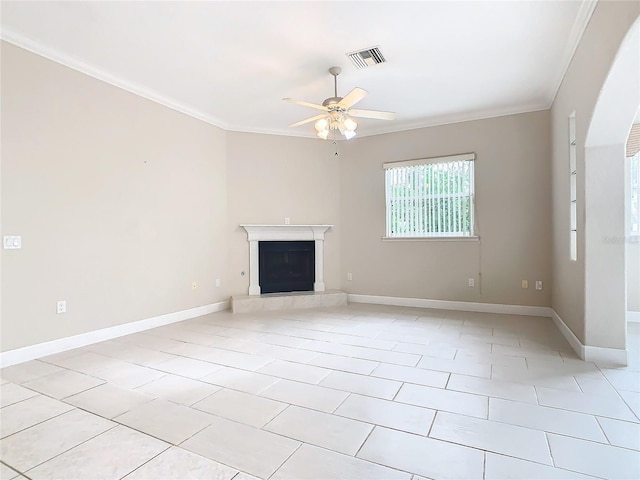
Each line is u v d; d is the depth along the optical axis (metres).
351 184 5.88
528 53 3.41
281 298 5.34
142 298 4.21
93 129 3.71
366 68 3.68
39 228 3.28
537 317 4.68
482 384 2.61
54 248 3.39
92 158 3.71
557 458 1.73
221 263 5.35
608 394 2.42
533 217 4.77
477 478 1.60
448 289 5.27
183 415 2.18
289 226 5.61
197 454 1.78
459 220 5.19
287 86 4.13
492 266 5.01
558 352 3.29
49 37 3.12
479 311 5.07
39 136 3.28
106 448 1.80
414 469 1.66
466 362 3.05
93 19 2.84
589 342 3.07
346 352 3.34
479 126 5.04
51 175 3.37
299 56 3.44
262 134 5.63
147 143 4.27
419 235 5.45
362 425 2.06
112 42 3.19
